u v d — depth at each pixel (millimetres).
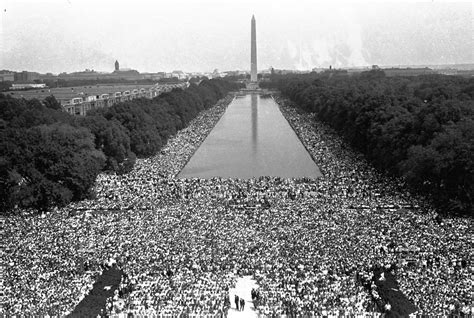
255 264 114000
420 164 170750
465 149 158875
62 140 191000
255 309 97375
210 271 111562
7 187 166125
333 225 138000
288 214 149000
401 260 114125
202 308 96688
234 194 175375
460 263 111438
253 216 147750
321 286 103250
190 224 140625
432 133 195625
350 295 99688
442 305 94062
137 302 98688
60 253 121188
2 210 164875
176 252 120312
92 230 137625
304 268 111188
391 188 182375
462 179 159125
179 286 104500
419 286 101312
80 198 175750
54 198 165250
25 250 123750
